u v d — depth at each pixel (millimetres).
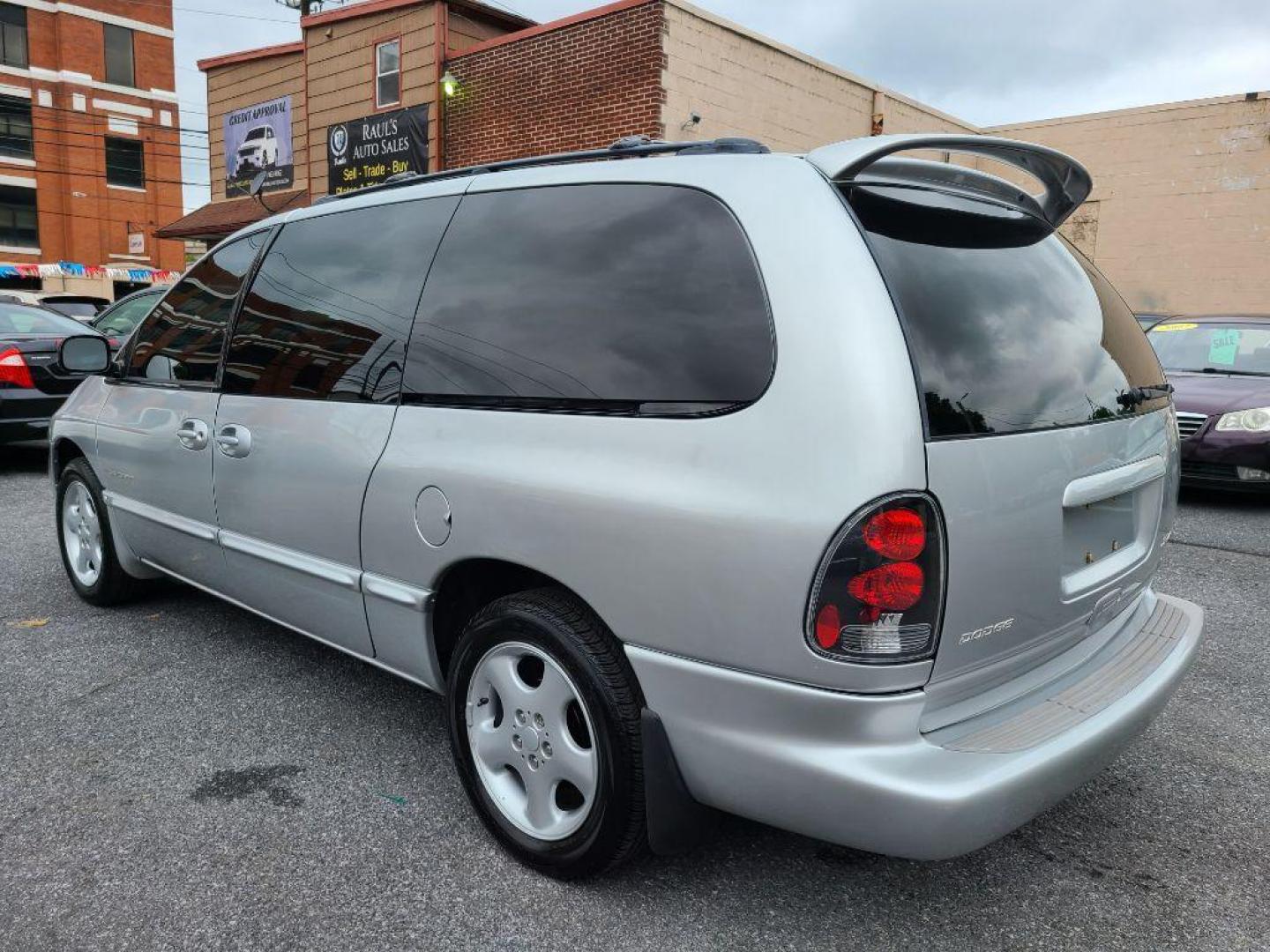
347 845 2549
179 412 3576
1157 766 3084
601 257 2324
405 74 13852
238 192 18516
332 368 2936
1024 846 2607
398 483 2604
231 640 4070
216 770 2943
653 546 2020
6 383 7395
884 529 1778
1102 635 2568
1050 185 2514
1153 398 2666
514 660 2410
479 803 2543
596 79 11438
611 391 2180
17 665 3777
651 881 2402
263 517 3158
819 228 1975
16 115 32406
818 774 1860
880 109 14008
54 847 2523
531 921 2242
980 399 1975
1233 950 2182
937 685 1915
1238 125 16266
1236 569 5398
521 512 2270
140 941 2158
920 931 2234
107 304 13688
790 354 1908
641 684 2107
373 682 3629
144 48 34656
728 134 11789
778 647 1863
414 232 2828
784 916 2277
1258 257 16391
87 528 4477
